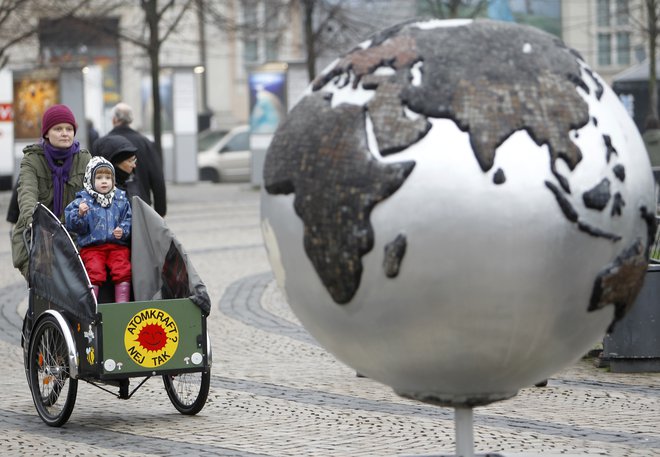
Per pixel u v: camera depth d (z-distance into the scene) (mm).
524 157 7160
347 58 7684
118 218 12477
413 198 7141
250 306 20594
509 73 7336
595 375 14195
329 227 7383
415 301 7266
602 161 7355
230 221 36844
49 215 12266
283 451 10609
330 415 12203
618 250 7508
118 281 12414
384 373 7867
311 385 13883
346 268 7371
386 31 7738
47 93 47094
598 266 7438
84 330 11766
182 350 11969
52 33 46469
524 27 7695
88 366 11727
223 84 82562
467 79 7289
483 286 7184
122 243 12508
